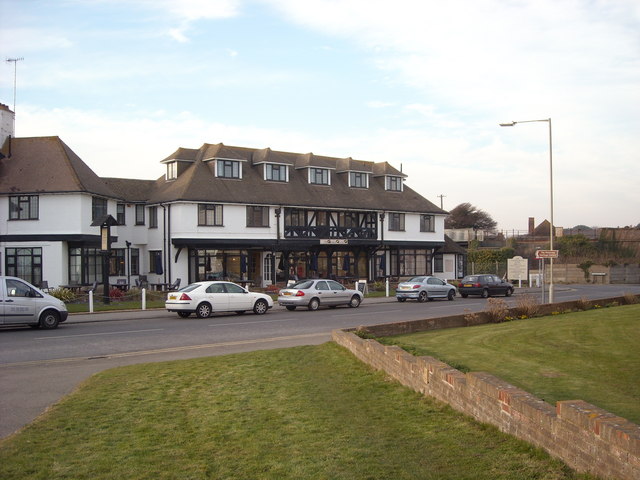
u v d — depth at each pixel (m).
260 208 42.47
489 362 11.15
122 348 15.84
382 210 48.72
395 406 8.11
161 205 40.50
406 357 9.35
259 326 20.98
